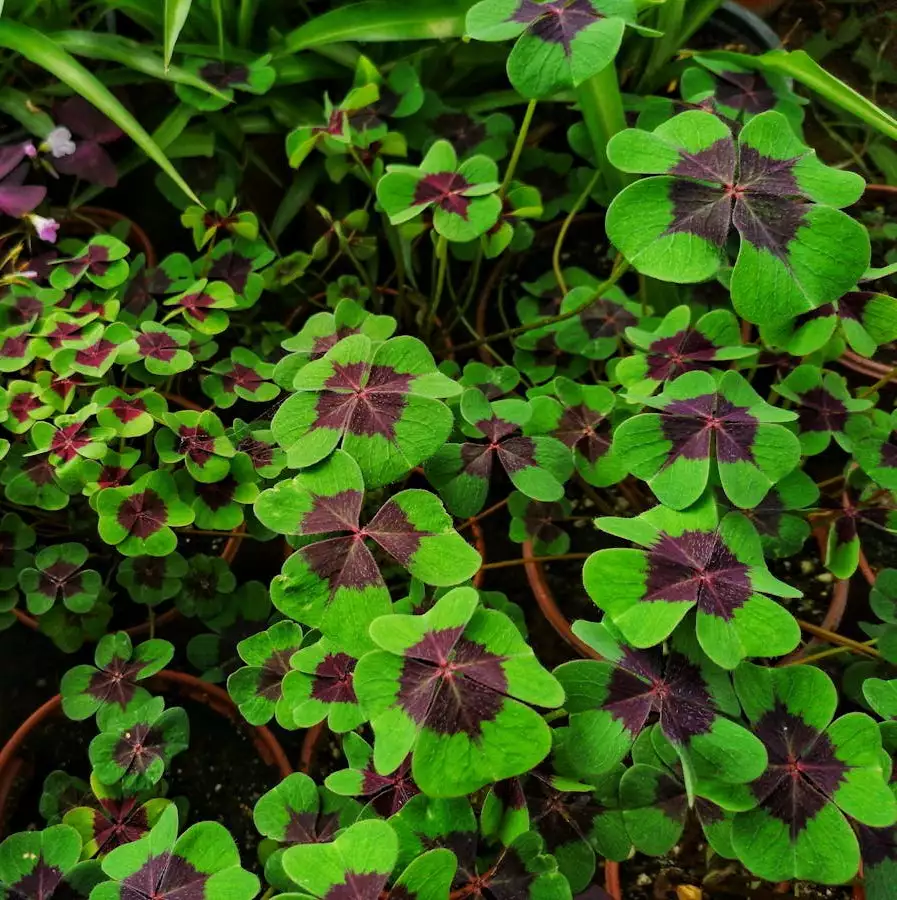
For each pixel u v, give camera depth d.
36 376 0.52
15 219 0.61
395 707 0.40
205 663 0.53
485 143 0.61
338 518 0.43
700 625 0.41
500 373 0.54
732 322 0.51
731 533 0.43
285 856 0.40
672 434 0.45
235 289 0.58
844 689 0.50
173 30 0.56
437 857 0.40
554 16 0.47
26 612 0.55
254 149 0.64
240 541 0.56
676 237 0.44
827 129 0.67
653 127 0.59
